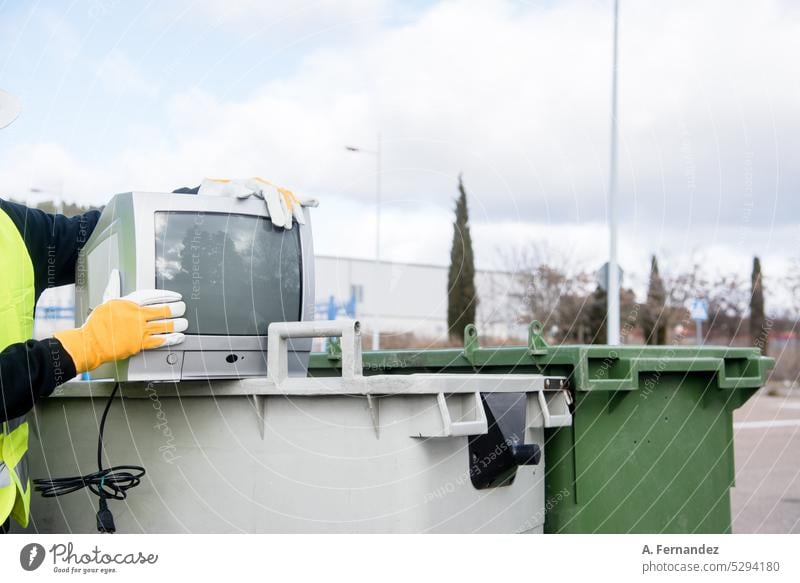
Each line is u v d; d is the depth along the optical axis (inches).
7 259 82.7
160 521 90.0
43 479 97.3
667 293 552.1
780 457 400.2
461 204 698.2
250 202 94.9
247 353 90.7
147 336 83.6
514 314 668.1
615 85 291.6
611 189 359.6
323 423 80.4
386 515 76.6
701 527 112.8
